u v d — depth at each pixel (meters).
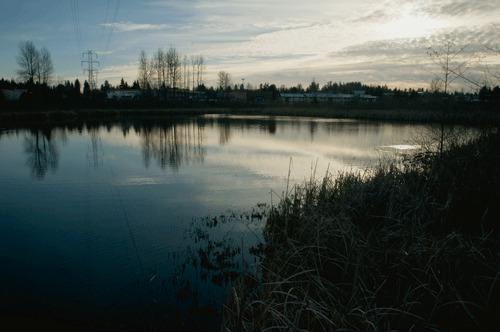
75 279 7.43
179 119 59.00
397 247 6.45
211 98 110.56
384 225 7.17
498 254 5.36
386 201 8.80
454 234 5.77
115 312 6.24
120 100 77.81
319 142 30.05
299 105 86.19
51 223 10.94
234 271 7.50
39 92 64.69
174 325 5.80
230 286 6.88
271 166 19.81
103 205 12.76
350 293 5.33
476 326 4.41
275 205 12.43
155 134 37.66
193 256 8.33
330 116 64.56
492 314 4.50
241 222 10.69
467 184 8.54
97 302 6.56
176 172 18.47
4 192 14.67
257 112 75.62
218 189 14.85
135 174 18.08
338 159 21.72
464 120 20.61
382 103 74.25
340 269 6.27
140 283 7.18
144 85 92.31
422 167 11.62
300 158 22.33
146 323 5.89
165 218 11.21
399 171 11.29
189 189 14.91
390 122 50.03
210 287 6.92
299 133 37.53
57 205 12.84
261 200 13.18
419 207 7.61
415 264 5.78
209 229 10.13
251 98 112.69
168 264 7.96
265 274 6.66
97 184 15.96
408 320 4.63
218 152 25.16
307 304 4.85
